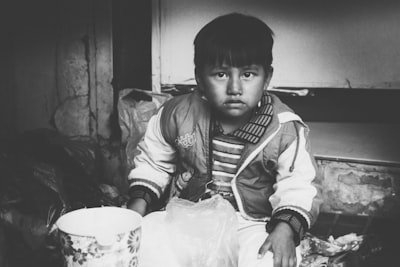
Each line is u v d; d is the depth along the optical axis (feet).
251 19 6.22
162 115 6.78
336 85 9.20
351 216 9.18
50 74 10.00
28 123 10.20
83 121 10.13
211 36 5.93
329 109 9.56
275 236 5.69
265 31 6.15
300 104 9.66
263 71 6.04
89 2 9.64
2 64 9.97
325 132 9.51
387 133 9.27
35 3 9.74
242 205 6.40
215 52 5.84
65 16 9.75
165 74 9.74
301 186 6.03
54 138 8.79
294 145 6.18
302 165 6.14
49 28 9.82
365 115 9.45
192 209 5.96
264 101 6.40
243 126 6.31
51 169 7.54
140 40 10.02
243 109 6.00
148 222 6.03
